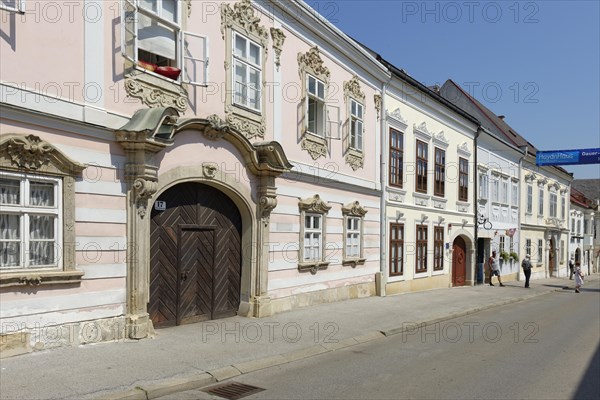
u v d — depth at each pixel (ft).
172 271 32.73
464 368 26.58
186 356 25.82
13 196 23.52
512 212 103.40
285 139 41.93
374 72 56.85
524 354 30.53
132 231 28.30
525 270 87.81
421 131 68.23
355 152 53.06
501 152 98.53
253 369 25.30
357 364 27.17
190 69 32.27
